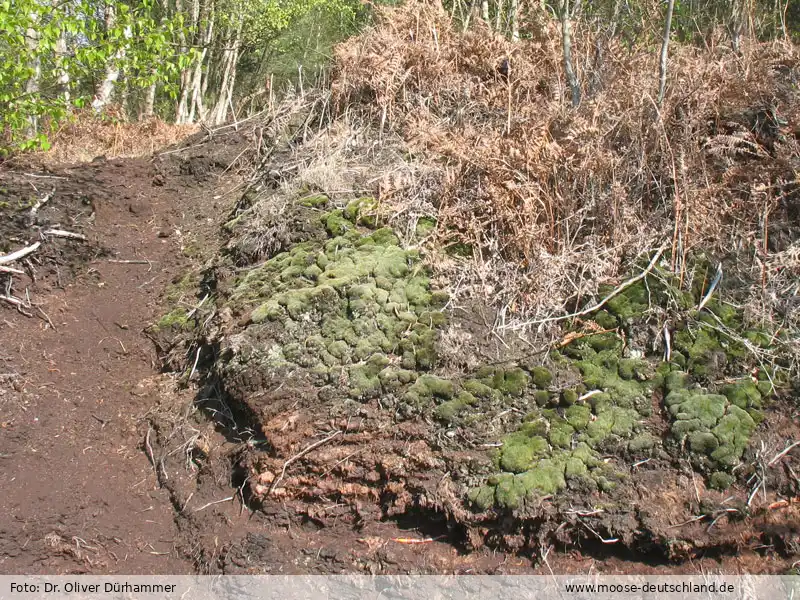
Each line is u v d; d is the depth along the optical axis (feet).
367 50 18.52
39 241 17.20
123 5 23.62
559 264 12.91
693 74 15.34
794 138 13.73
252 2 50.08
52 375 14.74
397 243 13.99
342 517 11.41
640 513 10.44
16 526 11.94
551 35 17.52
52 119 24.00
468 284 13.28
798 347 11.75
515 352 12.37
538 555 10.59
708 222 12.96
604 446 11.18
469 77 17.49
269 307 13.07
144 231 18.42
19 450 13.17
